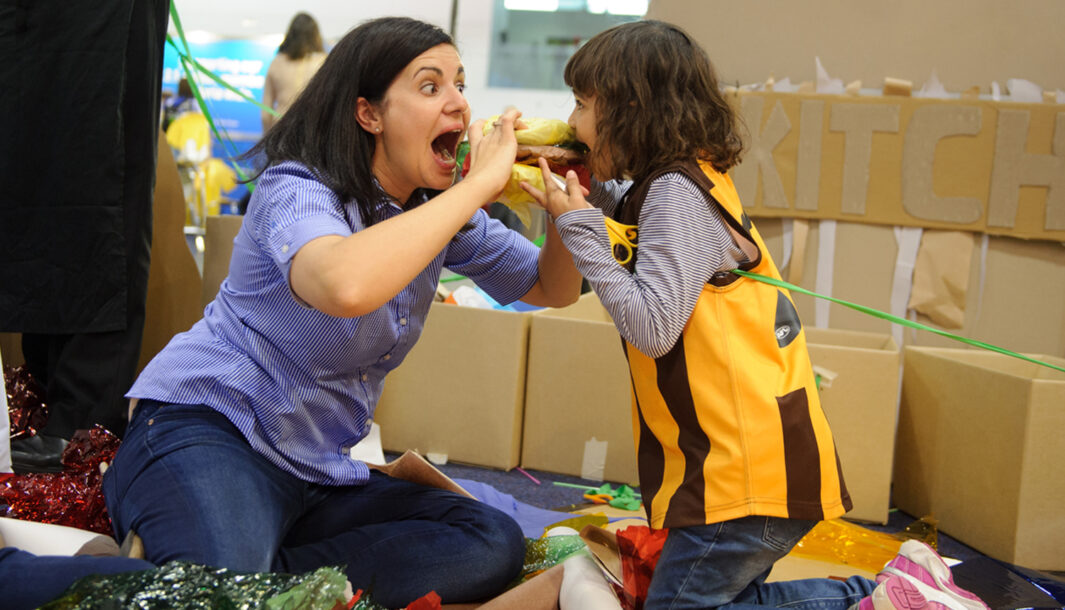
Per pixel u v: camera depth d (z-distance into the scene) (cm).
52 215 202
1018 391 180
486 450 227
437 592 135
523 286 159
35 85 199
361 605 109
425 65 130
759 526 121
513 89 514
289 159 129
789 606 129
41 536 126
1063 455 178
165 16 206
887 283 238
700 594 122
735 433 121
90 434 165
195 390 131
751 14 245
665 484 125
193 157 437
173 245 236
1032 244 231
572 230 125
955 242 233
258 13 473
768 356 125
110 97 198
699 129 127
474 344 226
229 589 100
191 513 119
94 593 96
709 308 124
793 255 240
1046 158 225
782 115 237
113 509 130
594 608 125
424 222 115
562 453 225
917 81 238
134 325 206
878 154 233
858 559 174
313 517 143
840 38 240
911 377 217
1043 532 180
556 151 136
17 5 196
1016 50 231
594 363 221
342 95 130
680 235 119
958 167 230
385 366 144
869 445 201
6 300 204
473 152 130
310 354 131
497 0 506
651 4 252
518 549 143
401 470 157
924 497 210
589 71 129
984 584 167
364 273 110
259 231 127
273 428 133
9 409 203
